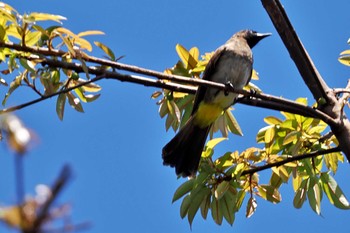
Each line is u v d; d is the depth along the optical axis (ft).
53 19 27.81
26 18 27.14
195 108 36.01
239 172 34.12
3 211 6.59
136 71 29.43
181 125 36.52
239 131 37.35
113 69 29.91
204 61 37.35
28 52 28.68
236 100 35.19
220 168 34.58
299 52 34.58
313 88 34.58
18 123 7.02
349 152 32.35
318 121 34.60
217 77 38.83
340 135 32.65
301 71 34.91
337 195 34.45
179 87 34.01
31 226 6.44
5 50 29.04
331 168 35.58
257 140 35.53
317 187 34.60
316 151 34.19
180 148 36.63
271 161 34.81
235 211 35.35
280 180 36.04
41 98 26.30
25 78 29.55
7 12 27.25
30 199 6.54
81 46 29.40
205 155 34.88
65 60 29.81
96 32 29.53
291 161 34.47
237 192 34.96
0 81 29.91
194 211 34.40
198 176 34.30
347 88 35.58
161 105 35.86
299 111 33.76
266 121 34.76
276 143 34.83
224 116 37.37
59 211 6.61
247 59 39.70
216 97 35.96
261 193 35.42
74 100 33.19
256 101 34.42
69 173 6.67
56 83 31.94
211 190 34.55
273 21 34.91
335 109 33.42
